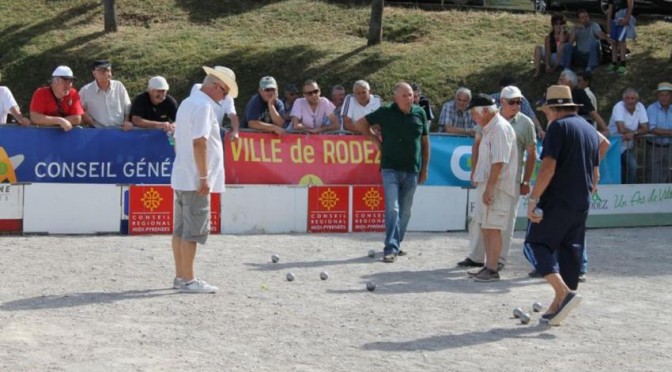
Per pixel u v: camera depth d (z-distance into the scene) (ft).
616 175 47.19
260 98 42.88
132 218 39.99
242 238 40.01
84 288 28.40
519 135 33.22
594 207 46.85
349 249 37.81
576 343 23.45
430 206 44.21
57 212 39.32
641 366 21.53
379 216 43.52
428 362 21.29
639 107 48.06
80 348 21.56
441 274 32.76
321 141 42.75
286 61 73.61
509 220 33.50
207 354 21.39
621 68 68.85
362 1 85.15
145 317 24.77
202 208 27.96
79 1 84.12
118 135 39.99
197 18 82.07
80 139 39.52
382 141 35.76
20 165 38.83
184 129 27.71
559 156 24.86
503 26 79.77
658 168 48.34
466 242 40.75
